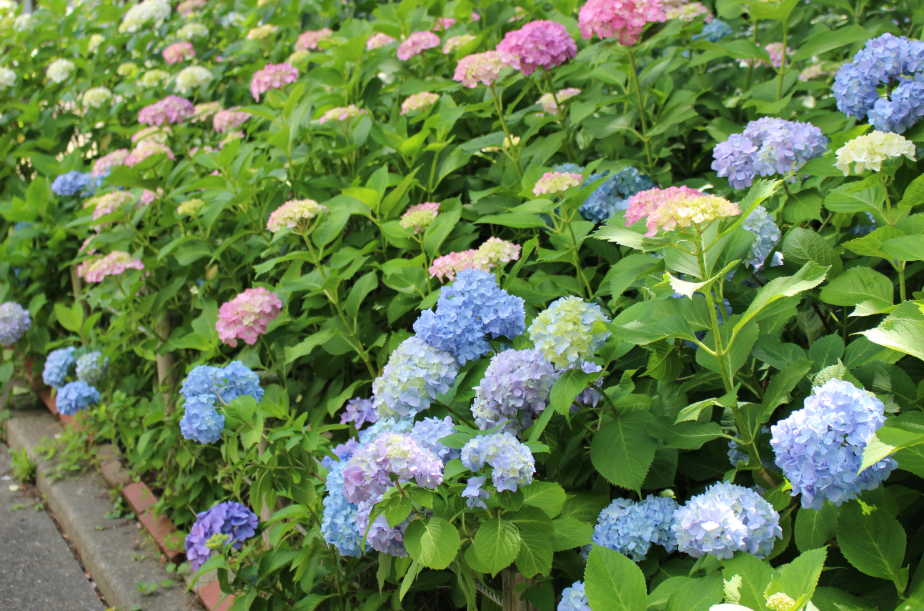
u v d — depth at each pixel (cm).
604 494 194
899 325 132
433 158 312
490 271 228
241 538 242
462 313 193
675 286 146
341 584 232
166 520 337
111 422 368
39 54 596
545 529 163
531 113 324
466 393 204
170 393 351
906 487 160
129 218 364
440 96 346
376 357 281
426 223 258
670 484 190
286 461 229
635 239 168
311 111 352
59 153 551
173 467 334
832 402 134
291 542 264
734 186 208
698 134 322
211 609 276
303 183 312
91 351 404
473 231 299
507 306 197
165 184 356
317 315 311
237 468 268
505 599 181
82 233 446
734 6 307
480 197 276
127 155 402
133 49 545
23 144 523
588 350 172
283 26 478
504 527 161
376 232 303
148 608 288
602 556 138
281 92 366
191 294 373
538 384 178
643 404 188
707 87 336
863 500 146
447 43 339
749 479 187
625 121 281
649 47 283
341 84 351
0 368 460
